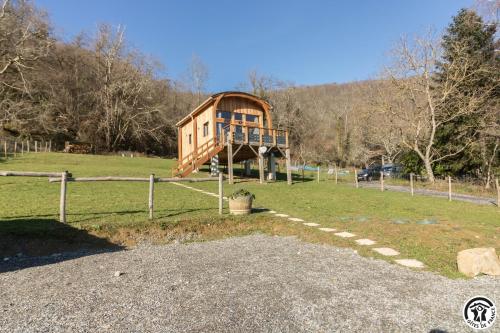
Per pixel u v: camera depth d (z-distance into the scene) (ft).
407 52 84.12
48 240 24.70
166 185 58.08
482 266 19.02
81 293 15.94
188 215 33.53
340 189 64.75
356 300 15.44
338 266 20.65
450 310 14.51
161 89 170.71
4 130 122.21
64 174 28.17
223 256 22.93
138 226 28.73
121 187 52.24
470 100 78.79
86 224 27.58
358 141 160.35
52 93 131.75
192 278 18.26
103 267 20.18
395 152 127.54
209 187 58.03
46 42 116.98
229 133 64.75
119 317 13.46
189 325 12.82
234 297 15.62
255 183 67.05
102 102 141.69
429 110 84.99
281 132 73.41
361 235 28.30
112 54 144.97
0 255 21.93
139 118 148.05
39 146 121.60
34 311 13.93
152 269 19.84
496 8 73.92
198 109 76.79
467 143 80.33
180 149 91.09
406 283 17.75
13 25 107.65
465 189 69.72
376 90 104.12
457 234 28.09
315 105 229.25
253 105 78.59
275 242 27.27
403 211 40.19
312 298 15.61
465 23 86.33
